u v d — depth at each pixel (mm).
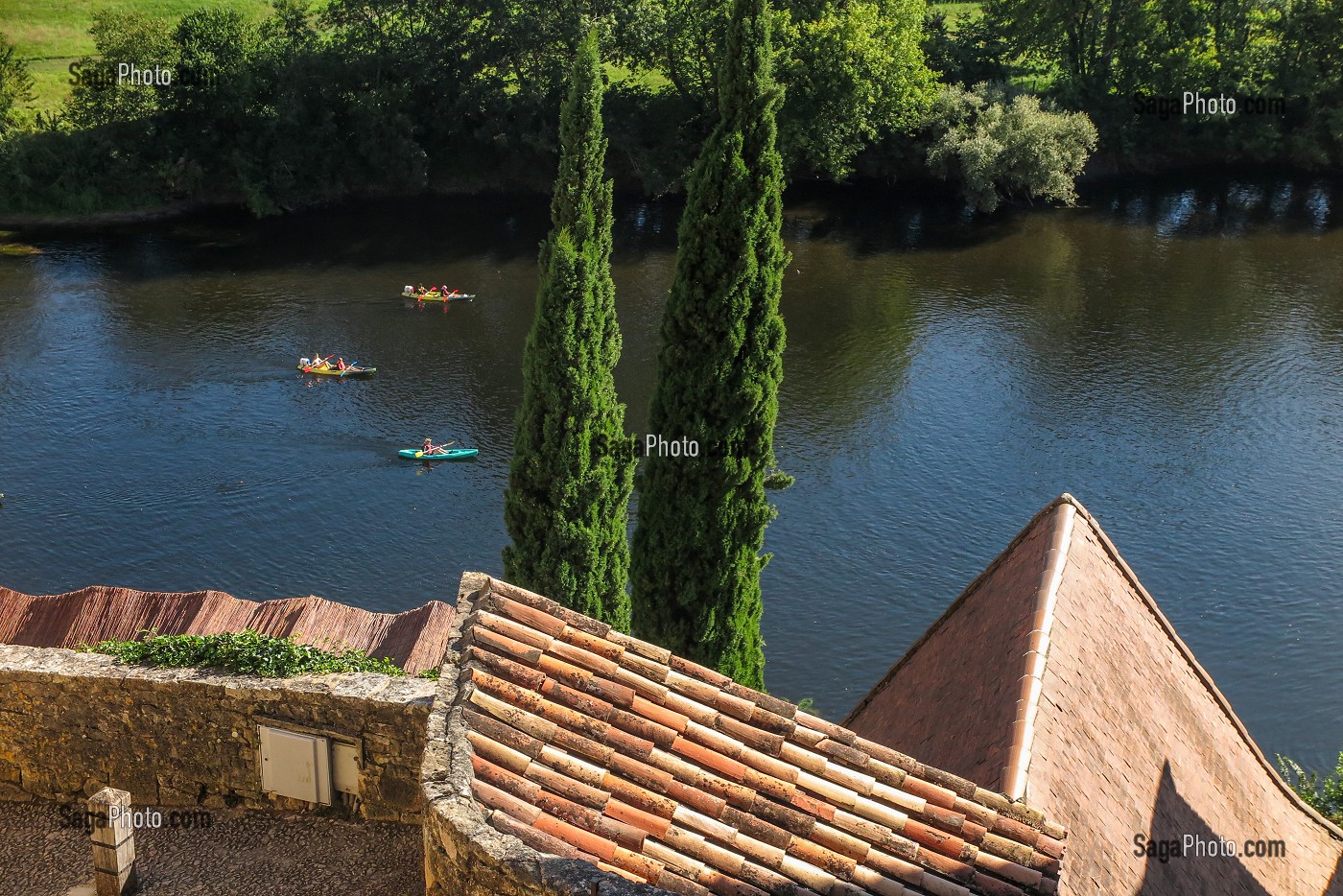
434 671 19938
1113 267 79750
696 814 11164
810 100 88562
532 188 95125
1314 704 42500
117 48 88375
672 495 20922
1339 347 67938
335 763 14914
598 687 12156
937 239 85250
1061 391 63531
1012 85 95250
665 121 93312
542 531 21234
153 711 15180
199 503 53188
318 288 75938
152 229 85375
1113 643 17453
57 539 50375
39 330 68562
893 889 10891
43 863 14414
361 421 60344
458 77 92062
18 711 15438
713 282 19547
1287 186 95125
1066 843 13117
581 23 88312
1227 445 58469
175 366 64938
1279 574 49375
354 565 49562
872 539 50969
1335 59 96438
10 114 88688
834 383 64500
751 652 22438
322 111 91250
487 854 9859
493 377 64938
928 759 16141
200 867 14258
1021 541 19438
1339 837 18641
